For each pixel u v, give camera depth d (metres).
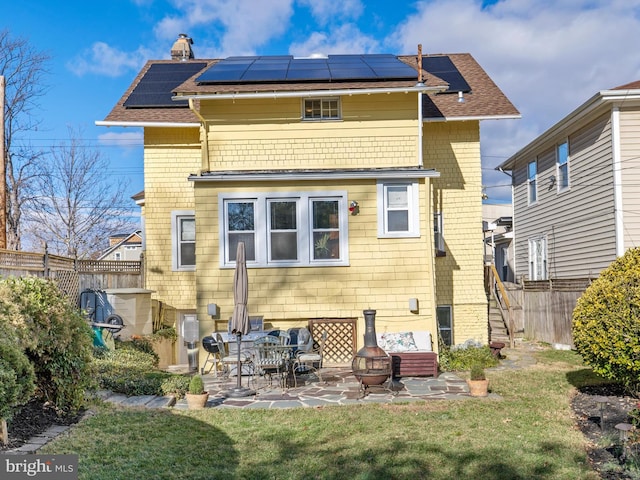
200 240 11.23
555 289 15.32
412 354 10.25
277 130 11.77
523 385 9.20
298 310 11.23
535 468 5.18
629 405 7.68
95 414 7.08
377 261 11.34
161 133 13.83
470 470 5.14
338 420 7.00
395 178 11.36
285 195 11.32
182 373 11.63
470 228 13.19
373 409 7.61
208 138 11.70
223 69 12.98
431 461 5.38
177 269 13.94
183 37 18.73
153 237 13.88
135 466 5.18
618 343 7.06
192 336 11.71
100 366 9.42
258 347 9.23
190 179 11.11
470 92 14.17
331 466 5.28
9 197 23.81
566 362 11.83
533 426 6.64
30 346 5.98
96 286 14.02
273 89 11.30
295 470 5.19
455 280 13.20
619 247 13.44
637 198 13.48
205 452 5.69
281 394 8.80
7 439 5.57
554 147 17.84
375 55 15.22
